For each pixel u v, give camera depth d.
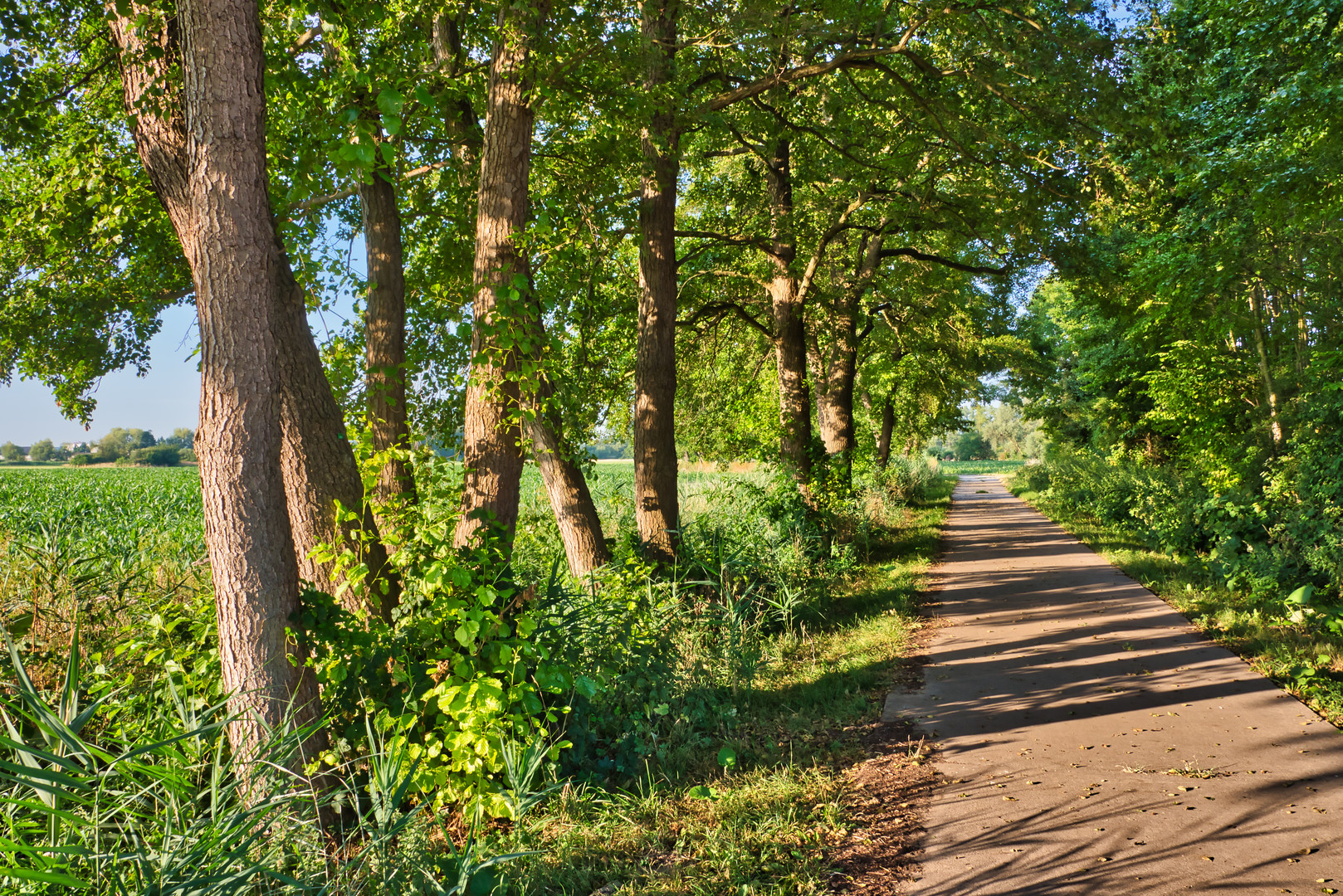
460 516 5.68
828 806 4.26
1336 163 8.41
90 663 4.71
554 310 9.20
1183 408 14.60
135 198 8.05
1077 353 22.02
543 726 4.64
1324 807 4.01
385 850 3.38
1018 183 11.07
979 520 21.61
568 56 6.76
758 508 13.42
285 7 6.25
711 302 15.28
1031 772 4.70
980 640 8.12
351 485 4.88
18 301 8.74
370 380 6.38
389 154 4.81
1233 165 9.23
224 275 3.79
